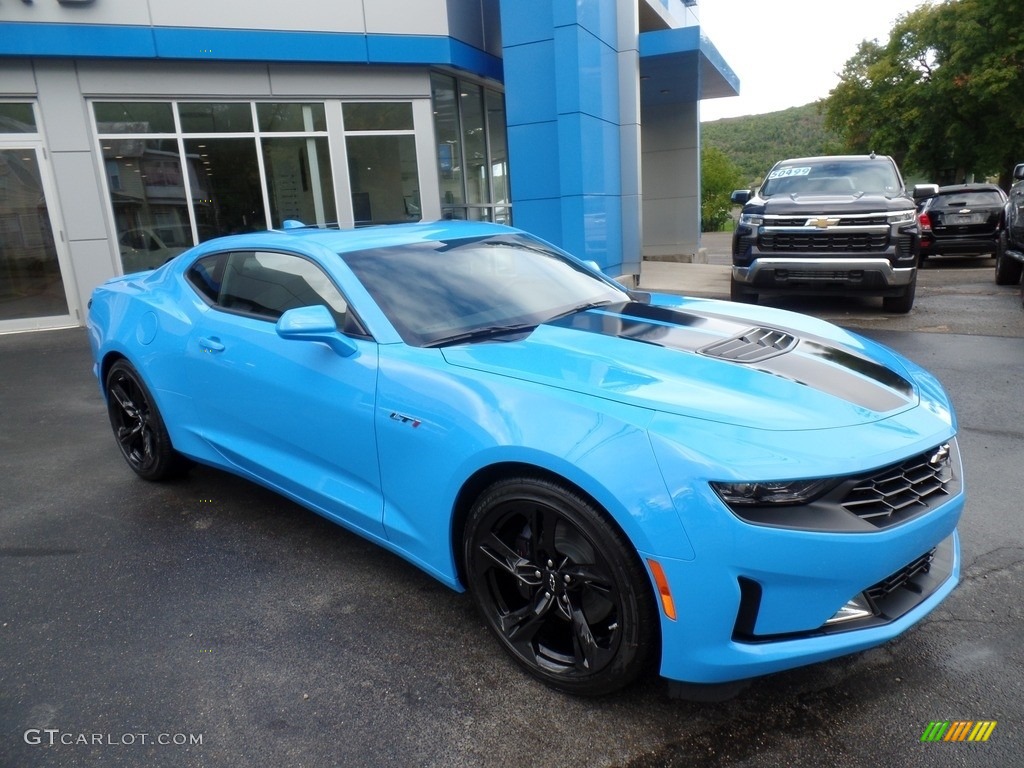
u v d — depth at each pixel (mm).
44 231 10289
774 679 2439
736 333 2928
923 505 2232
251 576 3260
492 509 2443
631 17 11484
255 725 2322
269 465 3410
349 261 3215
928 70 33281
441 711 2354
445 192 12820
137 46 10086
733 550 1974
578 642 2320
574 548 2293
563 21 10078
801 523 1997
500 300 3256
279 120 11258
